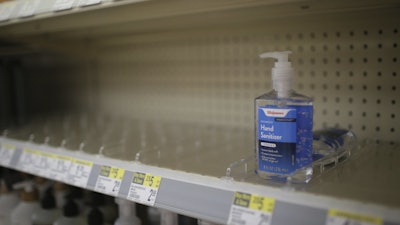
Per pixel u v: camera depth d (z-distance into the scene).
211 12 0.94
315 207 0.52
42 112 1.89
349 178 0.64
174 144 1.03
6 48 1.60
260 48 1.17
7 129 1.34
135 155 0.87
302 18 1.02
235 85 1.25
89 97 1.83
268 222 0.54
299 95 0.65
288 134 0.60
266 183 0.61
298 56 1.09
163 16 0.98
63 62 1.93
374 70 0.95
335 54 1.01
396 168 0.70
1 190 1.38
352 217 0.48
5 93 1.66
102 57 1.72
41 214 1.14
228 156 0.86
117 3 0.73
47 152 0.97
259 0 0.78
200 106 1.37
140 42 1.53
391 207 0.47
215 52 1.29
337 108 1.03
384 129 0.95
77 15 0.94
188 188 0.65
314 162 0.69
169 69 1.45
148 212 1.07
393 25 0.91
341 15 0.95
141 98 1.58
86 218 1.07
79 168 0.85
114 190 0.75
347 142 0.81
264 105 0.63
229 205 0.59
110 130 1.29
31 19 0.93
